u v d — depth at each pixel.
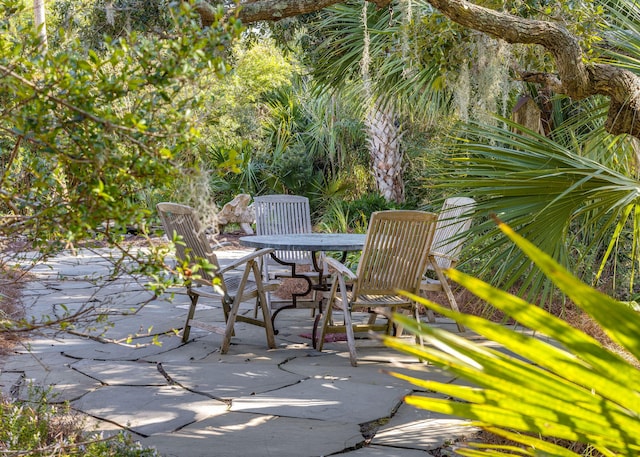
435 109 8.83
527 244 0.74
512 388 0.81
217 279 2.08
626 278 6.74
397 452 3.53
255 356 5.57
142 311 7.34
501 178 3.85
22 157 2.28
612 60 4.93
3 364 5.16
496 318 6.54
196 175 1.98
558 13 4.62
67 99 1.85
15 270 2.56
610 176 3.73
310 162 17.67
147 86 2.11
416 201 14.52
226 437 3.71
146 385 4.68
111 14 4.68
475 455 1.12
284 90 20.02
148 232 2.13
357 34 8.59
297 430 3.83
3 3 1.96
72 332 2.36
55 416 3.53
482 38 4.95
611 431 0.78
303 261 7.73
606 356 0.74
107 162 1.91
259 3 3.73
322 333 5.76
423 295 7.52
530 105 5.18
